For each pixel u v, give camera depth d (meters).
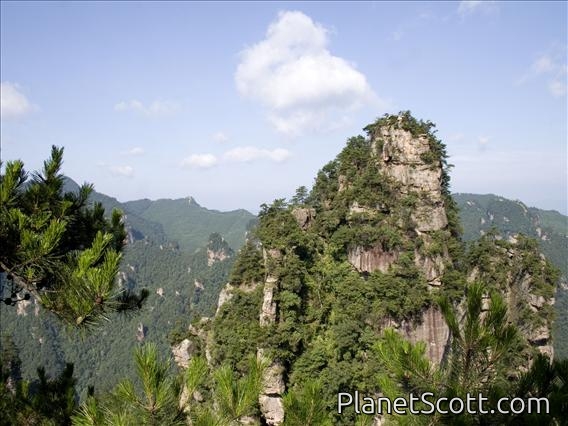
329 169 79.00
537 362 9.83
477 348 9.01
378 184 66.31
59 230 8.58
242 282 63.56
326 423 8.84
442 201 65.94
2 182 8.80
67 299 8.12
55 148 10.45
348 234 63.34
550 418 7.99
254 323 55.09
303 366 51.72
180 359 62.22
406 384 9.98
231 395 8.44
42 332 171.62
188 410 8.48
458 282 58.66
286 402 9.05
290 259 57.19
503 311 9.05
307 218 70.69
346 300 59.19
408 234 62.88
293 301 54.19
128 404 7.99
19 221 8.55
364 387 50.22
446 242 63.66
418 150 66.56
